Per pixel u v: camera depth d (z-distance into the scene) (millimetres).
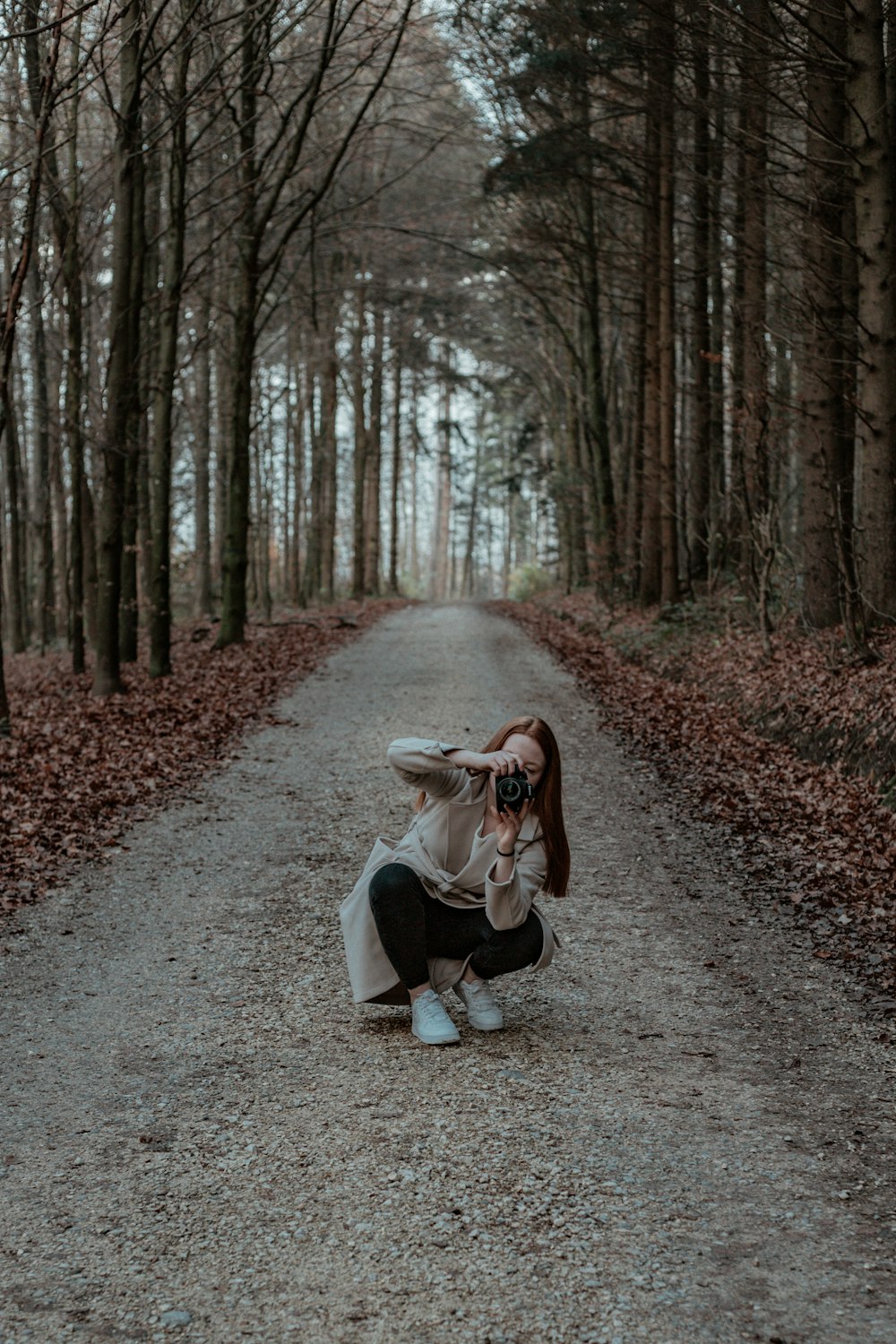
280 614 32406
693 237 20359
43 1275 2777
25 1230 2998
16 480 26891
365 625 27781
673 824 8383
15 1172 3340
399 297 35406
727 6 11859
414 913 4273
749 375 16828
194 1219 3037
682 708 13531
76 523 19438
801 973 5273
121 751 11258
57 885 6828
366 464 42781
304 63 19703
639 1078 4023
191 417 30906
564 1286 2703
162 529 17469
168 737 12188
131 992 5004
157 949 5625
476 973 4375
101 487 19641
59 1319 2592
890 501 12102
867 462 12141
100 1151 3463
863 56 11375
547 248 25406
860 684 10750
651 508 22250
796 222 14742
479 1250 2855
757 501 16078
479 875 4301
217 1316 2594
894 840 7500
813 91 13141
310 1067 4105
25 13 11586
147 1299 2668
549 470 36906
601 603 25969
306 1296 2672
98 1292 2699
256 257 19953
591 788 9656
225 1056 4234
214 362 31703
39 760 10695
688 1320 2574
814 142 13219
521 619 29609
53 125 14000
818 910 6258
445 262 32656
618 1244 2893
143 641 25125
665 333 20359
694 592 21000
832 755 9844
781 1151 3453
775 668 13094
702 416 21125
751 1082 4012
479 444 64125
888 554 12172
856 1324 2568
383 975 4426
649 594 22391
